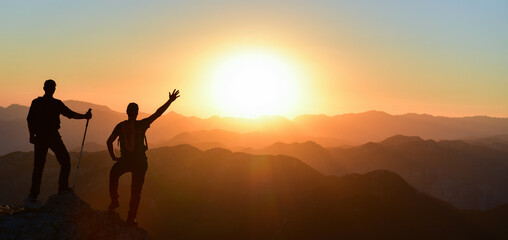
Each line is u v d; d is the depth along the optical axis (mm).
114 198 9781
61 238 8789
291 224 102375
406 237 100938
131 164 9523
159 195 109562
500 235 111375
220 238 97438
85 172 122125
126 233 9508
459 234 107312
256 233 99750
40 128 9492
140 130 9555
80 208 9594
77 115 10016
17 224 8680
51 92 9766
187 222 101938
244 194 115625
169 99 9828
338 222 103875
